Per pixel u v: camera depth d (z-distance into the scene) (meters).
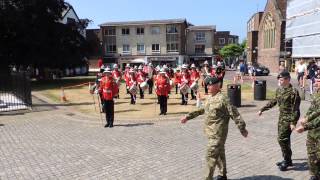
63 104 19.48
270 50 58.88
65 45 41.44
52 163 8.44
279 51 53.91
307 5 25.89
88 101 20.75
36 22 37.03
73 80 43.03
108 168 7.97
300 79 24.95
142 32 76.75
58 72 47.53
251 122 12.90
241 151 9.06
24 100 18.14
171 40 76.00
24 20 35.16
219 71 23.98
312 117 5.84
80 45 43.56
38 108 17.81
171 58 76.06
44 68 43.59
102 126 12.84
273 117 13.88
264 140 10.18
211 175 6.37
